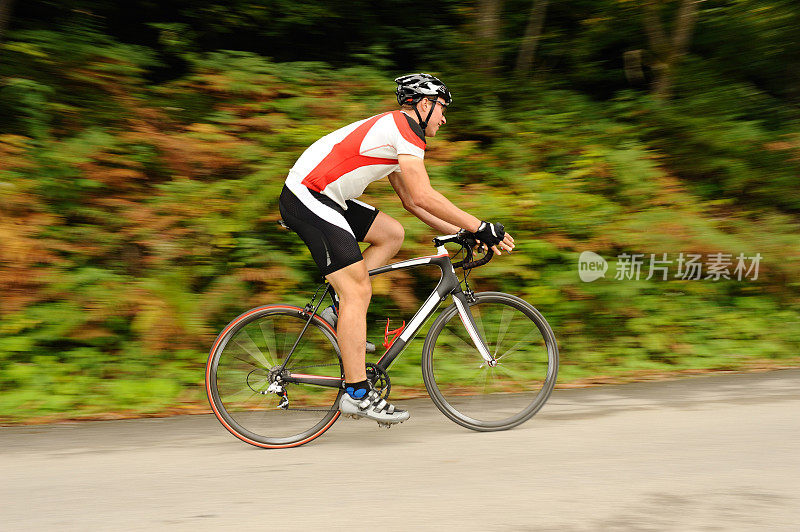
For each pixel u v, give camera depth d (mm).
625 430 3629
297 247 5262
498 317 3854
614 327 5527
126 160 5570
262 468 3160
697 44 8133
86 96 6262
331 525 2539
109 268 5094
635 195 6230
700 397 4305
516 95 7504
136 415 4145
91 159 5488
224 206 5293
